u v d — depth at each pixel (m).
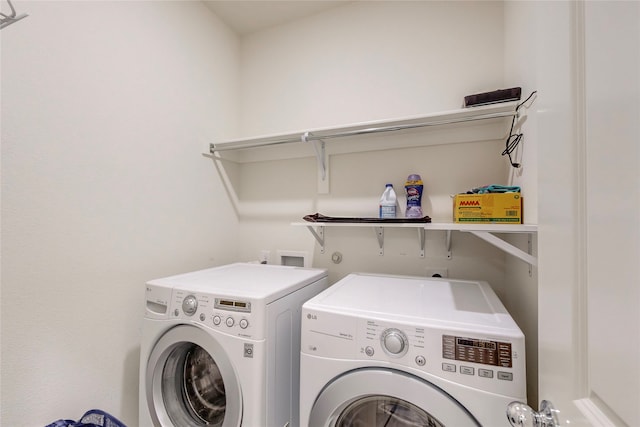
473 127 1.48
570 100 0.46
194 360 1.29
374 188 1.72
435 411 0.77
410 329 0.82
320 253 1.85
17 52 0.98
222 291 1.10
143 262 1.42
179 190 1.64
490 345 0.75
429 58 1.60
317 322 0.94
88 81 1.19
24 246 1.00
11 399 0.96
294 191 1.96
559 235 0.49
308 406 0.93
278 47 2.03
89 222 1.19
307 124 1.92
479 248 1.49
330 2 1.81
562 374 0.47
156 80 1.50
